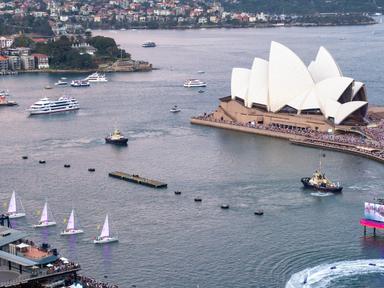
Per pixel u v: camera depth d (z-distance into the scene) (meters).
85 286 165.50
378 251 192.38
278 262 186.00
